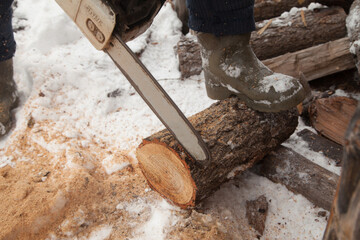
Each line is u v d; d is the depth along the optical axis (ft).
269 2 8.67
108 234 5.49
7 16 6.49
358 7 7.44
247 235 5.46
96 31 4.32
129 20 4.24
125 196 6.02
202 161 4.82
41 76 8.10
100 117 7.72
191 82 8.34
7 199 5.74
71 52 8.84
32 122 7.40
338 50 7.64
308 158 6.35
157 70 8.66
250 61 5.98
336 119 6.67
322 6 8.52
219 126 5.52
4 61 7.03
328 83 8.15
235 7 5.51
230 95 6.29
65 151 6.81
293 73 7.75
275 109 5.59
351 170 2.41
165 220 5.49
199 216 5.43
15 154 6.86
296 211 5.69
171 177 5.42
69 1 4.35
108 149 7.14
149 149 5.48
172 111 4.49
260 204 5.74
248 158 5.67
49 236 5.43
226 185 6.12
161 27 9.51
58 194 5.71
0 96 7.14
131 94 8.11
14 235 5.32
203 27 5.75
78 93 8.05
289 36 8.11
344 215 2.56
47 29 9.02
